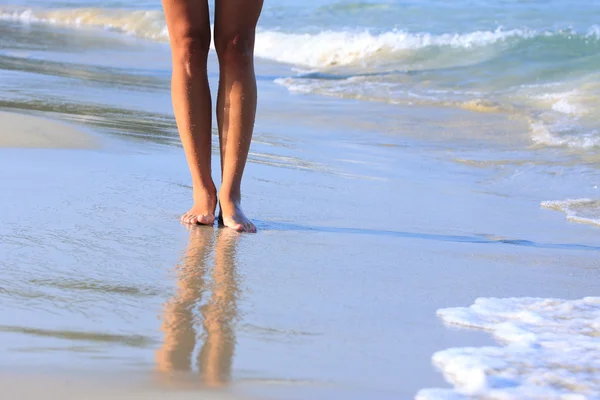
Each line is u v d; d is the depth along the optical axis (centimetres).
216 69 2722
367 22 4281
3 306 523
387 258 727
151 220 794
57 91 1750
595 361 476
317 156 1331
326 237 792
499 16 4094
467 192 1145
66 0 5869
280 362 460
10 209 782
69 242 687
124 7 5469
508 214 1013
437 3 4662
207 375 432
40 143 1129
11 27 4081
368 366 463
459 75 2673
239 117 806
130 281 596
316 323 534
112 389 403
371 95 2288
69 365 431
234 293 586
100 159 1070
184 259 667
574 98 2077
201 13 802
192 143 815
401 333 525
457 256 757
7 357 437
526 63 2753
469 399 418
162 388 408
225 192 812
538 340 517
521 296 634
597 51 2817
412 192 1100
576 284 680
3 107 1450
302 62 3453
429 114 1953
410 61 3112
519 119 1867
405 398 419
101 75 2228
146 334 490
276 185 1051
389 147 1503
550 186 1215
